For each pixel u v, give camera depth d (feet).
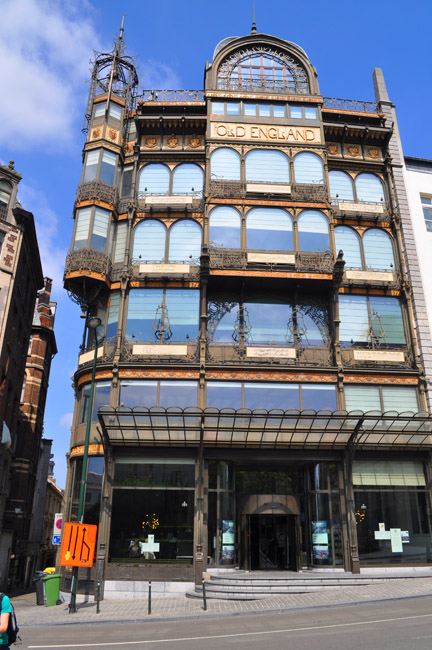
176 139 89.71
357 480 71.41
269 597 55.57
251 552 71.36
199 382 72.95
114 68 95.40
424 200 92.07
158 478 69.21
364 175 89.61
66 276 77.87
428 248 86.79
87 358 77.51
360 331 79.25
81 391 76.84
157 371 73.61
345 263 79.97
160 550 66.03
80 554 54.95
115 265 81.82
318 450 71.36
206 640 34.99
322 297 80.74
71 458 73.77
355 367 75.77
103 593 63.72
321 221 82.58
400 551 68.69
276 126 88.43
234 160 85.87
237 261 78.18
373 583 60.29
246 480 74.02
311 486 71.77
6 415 97.19
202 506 67.62
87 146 87.25
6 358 90.12
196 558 64.80
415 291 82.02
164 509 67.87
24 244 97.96
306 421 68.54
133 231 82.99
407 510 70.74
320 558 68.03
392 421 67.77
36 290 120.67
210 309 78.59
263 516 73.31
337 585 60.08
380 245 84.94
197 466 69.62
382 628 35.58
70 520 70.03
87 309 80.48
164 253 81.71
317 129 88.79
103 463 69.92
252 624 41.06
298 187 84.07
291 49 95.50
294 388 74.02
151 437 68.85
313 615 43.47
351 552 66.80
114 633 40.45
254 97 89.86
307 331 78.33
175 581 64.39
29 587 143.02
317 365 75.56
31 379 142.41
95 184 83.46
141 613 50.44
